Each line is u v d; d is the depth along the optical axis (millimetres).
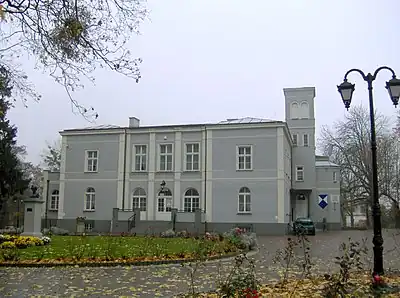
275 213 38062
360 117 57938
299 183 50688
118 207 41906
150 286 11219
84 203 42812
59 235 33719
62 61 10195
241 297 7070
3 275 13062
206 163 40281
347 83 12352
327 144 61781
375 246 11375
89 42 9977
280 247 23938
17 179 40812
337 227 53562
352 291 9445
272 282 11469
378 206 11477
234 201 39094
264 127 39281
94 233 38062
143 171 41938
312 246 24812
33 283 11625
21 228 36094
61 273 13516
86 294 10117
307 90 51219
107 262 15320
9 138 40594
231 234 23484
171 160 41656
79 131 43812
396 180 56469
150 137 42156
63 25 9844
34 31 10070
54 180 45438
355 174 58250
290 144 48031
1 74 12039
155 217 40969
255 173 38969
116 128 42938
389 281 10758
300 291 9789
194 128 40969
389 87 12008
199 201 40062
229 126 39969
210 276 12852
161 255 17125
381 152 56594
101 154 43188
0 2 9438
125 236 31188
